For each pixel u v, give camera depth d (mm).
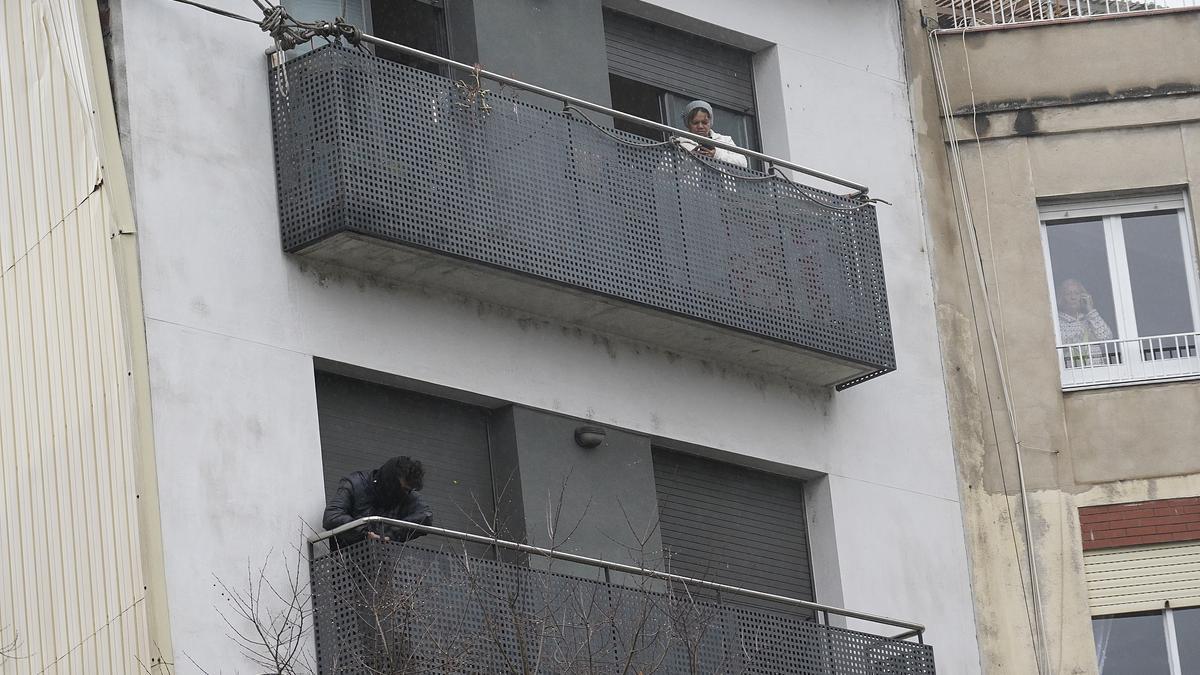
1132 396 68062
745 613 58375
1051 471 67188
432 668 51531
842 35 69000
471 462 58031
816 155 66938
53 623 52688
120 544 51219
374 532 52906
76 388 52844
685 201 60562
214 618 51656
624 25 64812
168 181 53875
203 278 53750
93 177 52906
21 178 55312
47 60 54656
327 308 55594
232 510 52656
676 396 61469
